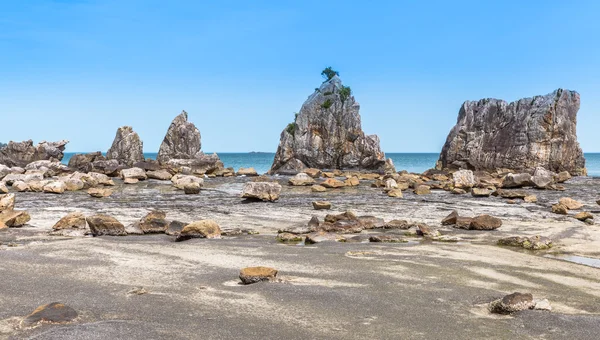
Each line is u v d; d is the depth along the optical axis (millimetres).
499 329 7715
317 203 27484
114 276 10969
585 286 11039
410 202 31297
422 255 14352
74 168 57156
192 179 41156
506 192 34719
